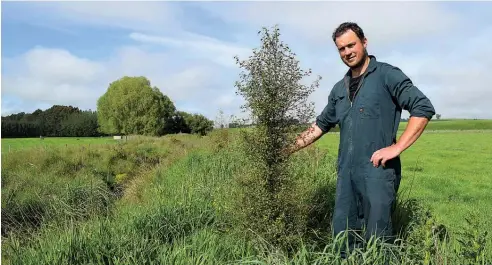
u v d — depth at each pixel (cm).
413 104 420
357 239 454
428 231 455
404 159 2306
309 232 549
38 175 1467
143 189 1139
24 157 1861
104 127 7794
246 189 527
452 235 525
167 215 655
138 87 7712
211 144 1541
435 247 418
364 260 387
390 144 446
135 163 2084
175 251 490
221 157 1191
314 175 847
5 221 845
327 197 715
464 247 448
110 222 654
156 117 7675
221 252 505
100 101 7900
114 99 7612
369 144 440
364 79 449
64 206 907
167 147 2564
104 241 527
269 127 510
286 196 510
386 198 434
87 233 558
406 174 1648
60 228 671
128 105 7650
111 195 1129
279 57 502
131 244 514
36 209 938
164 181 1128
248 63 504
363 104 444
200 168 1153
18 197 999
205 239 542
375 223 433
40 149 2080
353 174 451
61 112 8731
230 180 746
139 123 7644
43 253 507
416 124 414
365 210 447
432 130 7819
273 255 464
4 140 4838
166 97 8075
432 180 1455
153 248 513
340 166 468
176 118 8206
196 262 463
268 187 515
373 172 437
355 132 448
